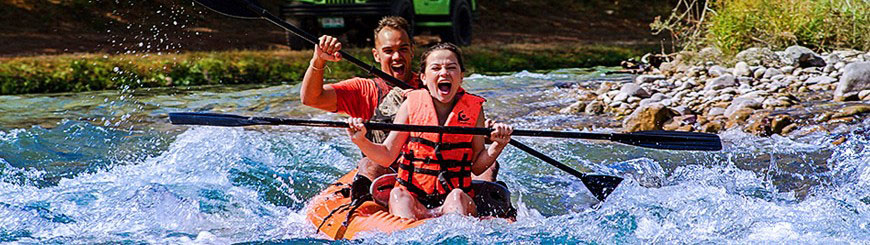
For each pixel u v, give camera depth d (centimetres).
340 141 2017
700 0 4425
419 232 1233
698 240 1243
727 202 1417
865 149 1753
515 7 6256
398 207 1291
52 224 1384
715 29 3116
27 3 4681
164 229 1375
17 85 2878
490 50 3797
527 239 1247
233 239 1310
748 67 2667
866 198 1459
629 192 1499
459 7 4250
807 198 1479
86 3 4694
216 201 1515
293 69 3312
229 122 1326
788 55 2719
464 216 1265
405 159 1329
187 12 4669
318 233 1306
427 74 1312
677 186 1542
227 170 1722
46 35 4341
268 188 1617
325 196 1412
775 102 2172
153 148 1944
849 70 2247
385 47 1471
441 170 1312
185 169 1733
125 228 1375
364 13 3738
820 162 1706
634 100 2405
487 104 2505
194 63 3188
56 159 1833
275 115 2420
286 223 1392
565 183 1648
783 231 1271
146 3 4622
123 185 1609
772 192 1536
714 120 2092
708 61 2997
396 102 1427
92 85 2997
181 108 2530
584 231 1290
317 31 3900
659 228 1299
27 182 1639
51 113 2406
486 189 1340
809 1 3047
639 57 3738
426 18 4078
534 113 2356
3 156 1830
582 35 5656
